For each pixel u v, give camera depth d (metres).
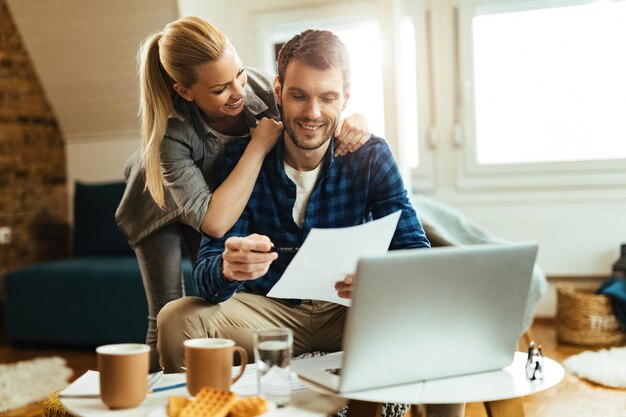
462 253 1.23
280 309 1.76
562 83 3.91
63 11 3.90
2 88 4.20
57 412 1.41
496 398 1.19
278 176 1.75
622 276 3.53
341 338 1.79
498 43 3.97
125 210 2.28
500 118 4.01
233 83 1.77
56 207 4.60
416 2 4.01
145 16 3.78
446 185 4.05
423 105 4.05
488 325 1.30
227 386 1.24
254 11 4.19
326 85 1.56
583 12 3.84
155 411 1.15
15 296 3.76
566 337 3.41
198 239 2.25
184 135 1.88
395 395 1.21
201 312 1.63
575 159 3.87
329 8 4.05
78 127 4.53
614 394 2.54
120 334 3.57
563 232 3.83
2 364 3.38
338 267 1.36
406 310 1.21
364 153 1.74
